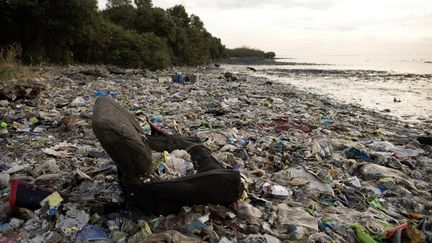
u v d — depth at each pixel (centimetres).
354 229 441
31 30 2652
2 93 1164
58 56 2927
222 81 2483
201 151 613
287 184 592
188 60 5109
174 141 652
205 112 1219
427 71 5219
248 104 1466
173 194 444
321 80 3547
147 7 4866
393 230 427
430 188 639
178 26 5444
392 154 798
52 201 459
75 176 539
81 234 411
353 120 1303
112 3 4875
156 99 1398
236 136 893
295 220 457
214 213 449
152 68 3591
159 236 383
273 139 880
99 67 3012
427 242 426
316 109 1484
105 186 523
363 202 555
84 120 934
